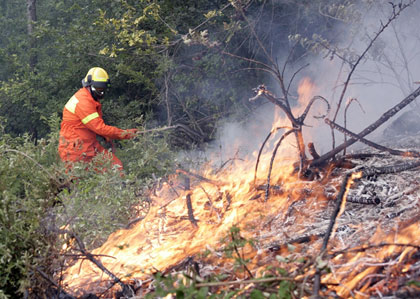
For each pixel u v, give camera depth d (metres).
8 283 3.27
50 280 3.26
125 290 3.39
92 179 4.05
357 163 4.70
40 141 4.66
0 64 10.43
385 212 3.69
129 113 9.06
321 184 4.35
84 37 8.98
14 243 3.25
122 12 8.84
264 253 3.37
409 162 4.43
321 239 3.44
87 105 5.69
